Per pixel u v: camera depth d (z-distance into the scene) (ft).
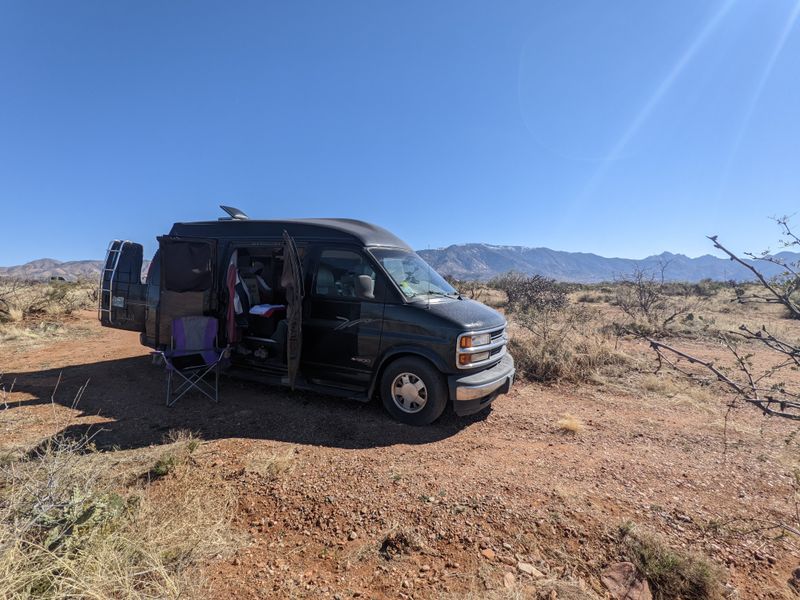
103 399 17.53
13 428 14.16
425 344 15.06
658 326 36.29
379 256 16.87
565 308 49.01
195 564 8.07
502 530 9.36
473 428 15.51
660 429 15.64
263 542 8.97
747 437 14.88
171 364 16.56
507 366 16.98
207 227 20.35
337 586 7.80
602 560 8.52
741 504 10.57
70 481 9.42
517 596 7.40
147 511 9.14
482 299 60.39
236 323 18.69
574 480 11.62
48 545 7.32
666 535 9.32
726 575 8.16
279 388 19.33
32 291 41.50
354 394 16.48
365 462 12.45
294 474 11.59
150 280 20.13
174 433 14.20
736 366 22.53
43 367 22.30
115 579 7.00
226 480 11.21
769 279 6.91
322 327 16.87
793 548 8.95
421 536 9.16
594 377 21.93
